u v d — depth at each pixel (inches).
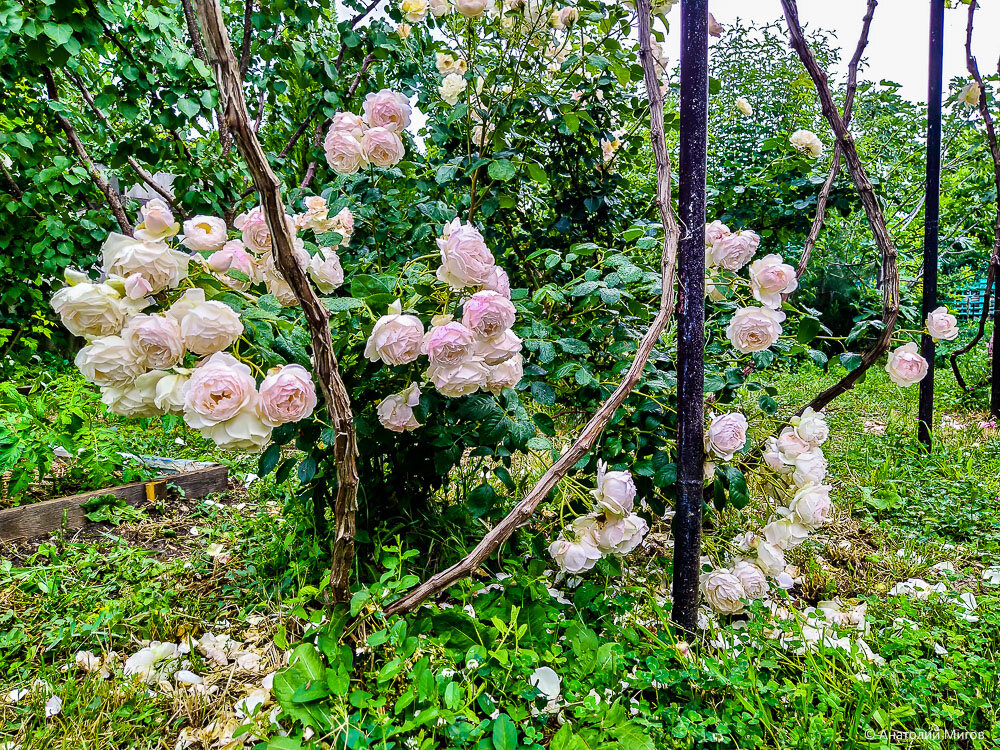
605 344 73.9
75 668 56.1
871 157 220.4
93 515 88.1
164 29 100.9
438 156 104.3
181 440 125.0
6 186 145.6
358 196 84.1
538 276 95.6
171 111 107.2
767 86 228.8
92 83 130.5
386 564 53.2
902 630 59.1
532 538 74.2
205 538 86.2
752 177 154.1
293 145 128.2
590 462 66.9
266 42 115.4
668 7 81.7
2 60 100.0
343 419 43.1
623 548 57.4
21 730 48.4
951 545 81.4
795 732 44.6
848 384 79.7
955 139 195.9
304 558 73.6
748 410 86.1
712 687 49.1
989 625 60.5
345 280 69.7
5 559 75.6
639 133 107.7
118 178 127.8
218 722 50.5
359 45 112.8
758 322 61.9
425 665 45.2
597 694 48.1
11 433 83.4
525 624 51.1
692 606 59.0
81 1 86.8
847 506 95.7
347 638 52.2
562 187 104.1
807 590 72.9
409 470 70.1
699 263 56.6
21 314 183.6
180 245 47.2
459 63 86.9
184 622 65.1
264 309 50.3
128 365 37.9
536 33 86.2
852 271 220.4
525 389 67.6
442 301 55.7
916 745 45.8
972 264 236.2
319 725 43.5
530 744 43.1
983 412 159.5
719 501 64.6
